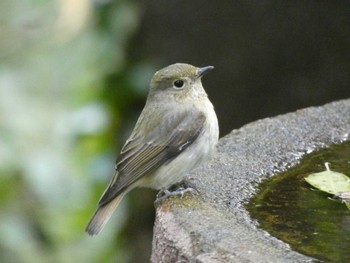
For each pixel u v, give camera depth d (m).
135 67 13.92
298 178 7.82
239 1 12.98
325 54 13.06
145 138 8.30
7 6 15.00
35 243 12.34
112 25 14.18
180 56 13.41
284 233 6.61
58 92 13.91
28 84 13.95
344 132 8.64
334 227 6.75
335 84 13.16
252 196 7.42
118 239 13.48
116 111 14.11
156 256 6.78
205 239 6.24
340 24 12.90
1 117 12.48
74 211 12.94
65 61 14.29
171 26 13.34
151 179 8.31
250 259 5.88
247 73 13.28
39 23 14.91
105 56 14.16
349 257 6.14
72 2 14.63
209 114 8.41
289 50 13.11
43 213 12.59
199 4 13.09
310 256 6.16
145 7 13.42
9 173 12.15
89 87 14.05
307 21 12.95
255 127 8.66
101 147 13.84
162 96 8.56
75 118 13.02
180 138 8.21
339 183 7.56
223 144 8.38
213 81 13.37
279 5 12.92
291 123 8.73
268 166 7.98
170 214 6.80
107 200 8.00
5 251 11.99
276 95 13.33
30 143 12.44
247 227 6.63
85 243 12.95
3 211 12.18
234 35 13.14
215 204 7.12
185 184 7.53
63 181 12.51
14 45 14.62
